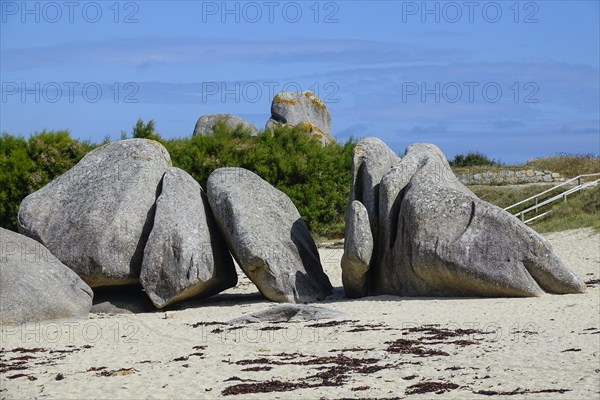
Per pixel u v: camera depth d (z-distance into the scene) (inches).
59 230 1137.4
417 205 1117.1
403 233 1129.4
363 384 668.1
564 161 2220.7
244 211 1151.6
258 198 1190.9
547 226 1724.9
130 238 1127.6
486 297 1083.3
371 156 1211.9
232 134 2046.0
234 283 1203.2
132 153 1198.3
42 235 1140.5
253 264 1133.7
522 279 1064.8
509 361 728.3
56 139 1829.5
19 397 663.1
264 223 1166.3
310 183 1940.2
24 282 1005.2
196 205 1154.7
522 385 649.0
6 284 994.7
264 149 1947.6
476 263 1072.8
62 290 1034.1
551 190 1877.5
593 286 1175.0
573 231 1653.5
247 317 985.5
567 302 1021.2
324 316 981.2
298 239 1203.2
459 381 668.7
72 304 1034.1
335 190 1939.0
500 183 2074.3
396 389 649.6
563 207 1811.0
